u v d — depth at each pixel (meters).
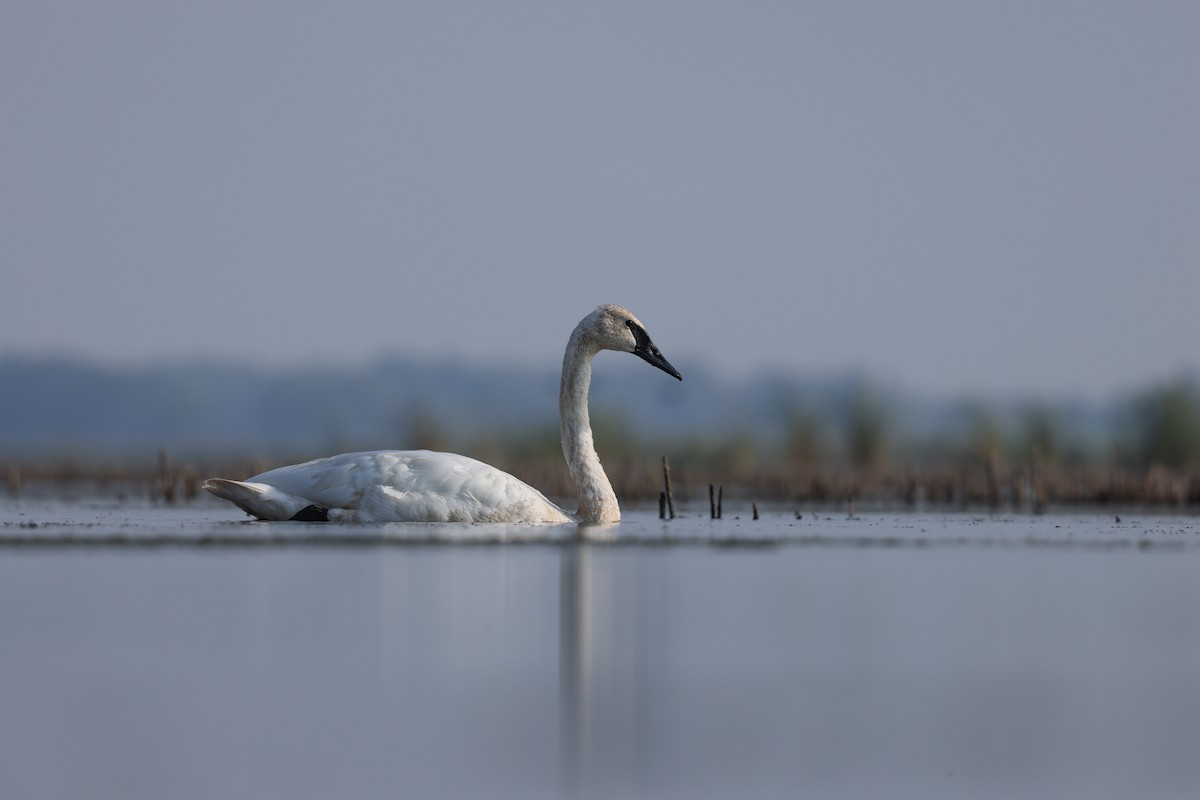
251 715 10.71
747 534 23.09
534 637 13.55
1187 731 10.64
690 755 9.84
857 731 10.50
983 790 9.25
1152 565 19.38
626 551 20.06
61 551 19.30
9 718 10.64
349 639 13.36
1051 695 11.65
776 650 13.24
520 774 9.32
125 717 10.67
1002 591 16.86
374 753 9.73
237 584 16.39
